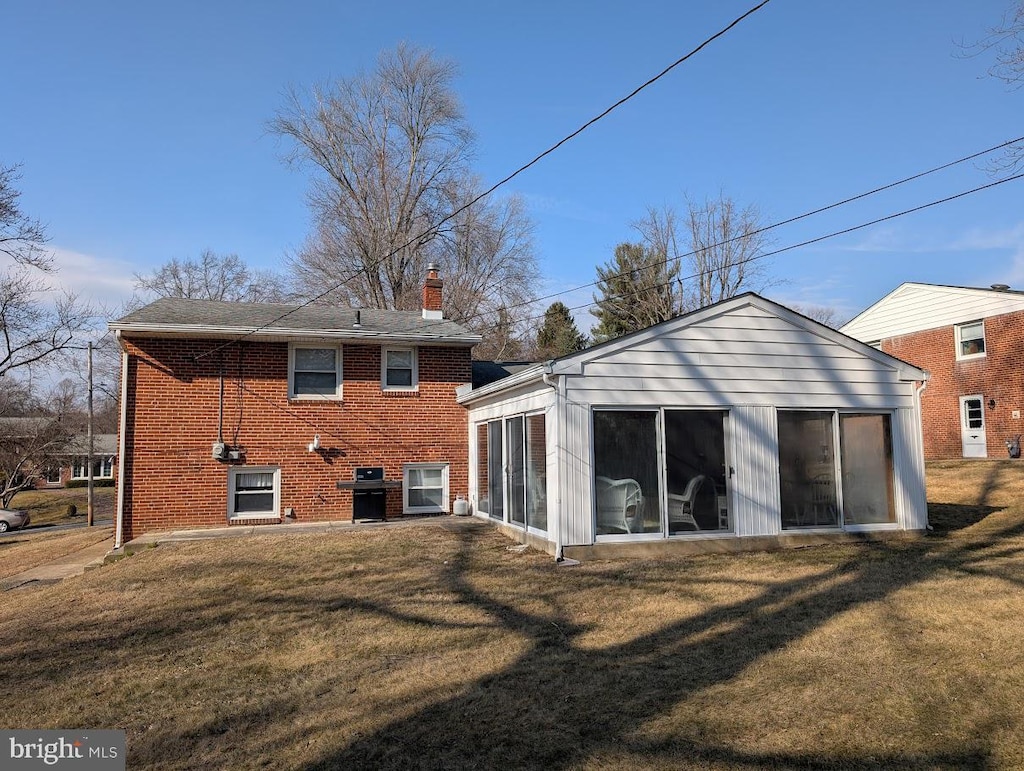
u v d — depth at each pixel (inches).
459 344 631.2
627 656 239.3
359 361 612.4
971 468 743.1
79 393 1627.7
